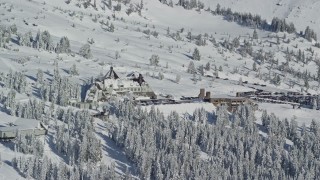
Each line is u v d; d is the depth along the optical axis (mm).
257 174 194375
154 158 192250
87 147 188375
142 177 184625
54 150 192125
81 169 177625
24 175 174500
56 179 171625
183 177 186500
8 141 193375
